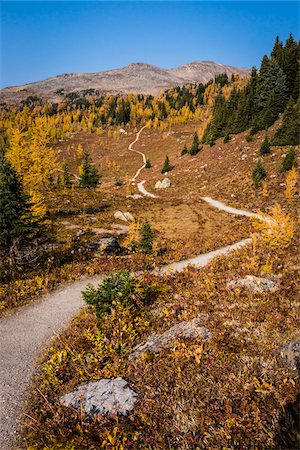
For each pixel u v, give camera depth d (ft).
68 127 649.61
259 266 53.78
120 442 20.97
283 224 63.93
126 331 38.40
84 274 70.64
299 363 23.34
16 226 68.80
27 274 69.87
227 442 18.72
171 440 20.30
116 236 121.08
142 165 411.13
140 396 25.29
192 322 35.68
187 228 143.23
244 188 194.39
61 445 21.59
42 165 135.74
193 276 60.90
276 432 18.43
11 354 38.68
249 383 23.06
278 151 212.02
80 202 177.58
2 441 24.57
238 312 35.63
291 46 331.36
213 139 308.60
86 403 25.76
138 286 48.37
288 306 35.12
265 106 263.29
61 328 45.75
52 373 32.53
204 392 23.67
